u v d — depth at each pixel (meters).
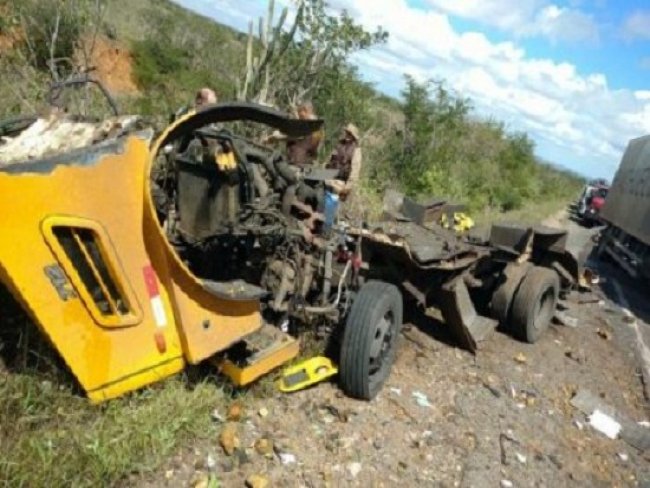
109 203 3.04
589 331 8.30
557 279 7.14
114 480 3.18
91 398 3.11
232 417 3.99
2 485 2.83
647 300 11.49
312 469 3.79
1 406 3.19
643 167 13.93
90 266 3.01
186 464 3.50
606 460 4.99
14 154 3.19
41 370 3.44
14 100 6.75
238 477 3.54
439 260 5.53
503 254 6.77
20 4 9.91
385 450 4.21
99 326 3.06
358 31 11.09
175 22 23.59
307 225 4.66
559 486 4.42
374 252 5.55
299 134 4.25
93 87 8.09
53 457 3.05
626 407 6.16
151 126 3.43
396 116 17.02
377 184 13.41
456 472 4.21
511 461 4.54
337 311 4.85
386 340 4.93
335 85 12.02
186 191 3.93
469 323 6.21
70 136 3.30
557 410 5.62
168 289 3.34
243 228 4.03
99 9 9.91
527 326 6.80
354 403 4.66
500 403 5.39
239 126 7.36
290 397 4.49
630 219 13.55
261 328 4.35
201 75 16.11
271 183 4.45
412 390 5.17
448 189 15.46
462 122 18.22
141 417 3.49
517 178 24.64
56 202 2.84
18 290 2.79
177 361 3.50
